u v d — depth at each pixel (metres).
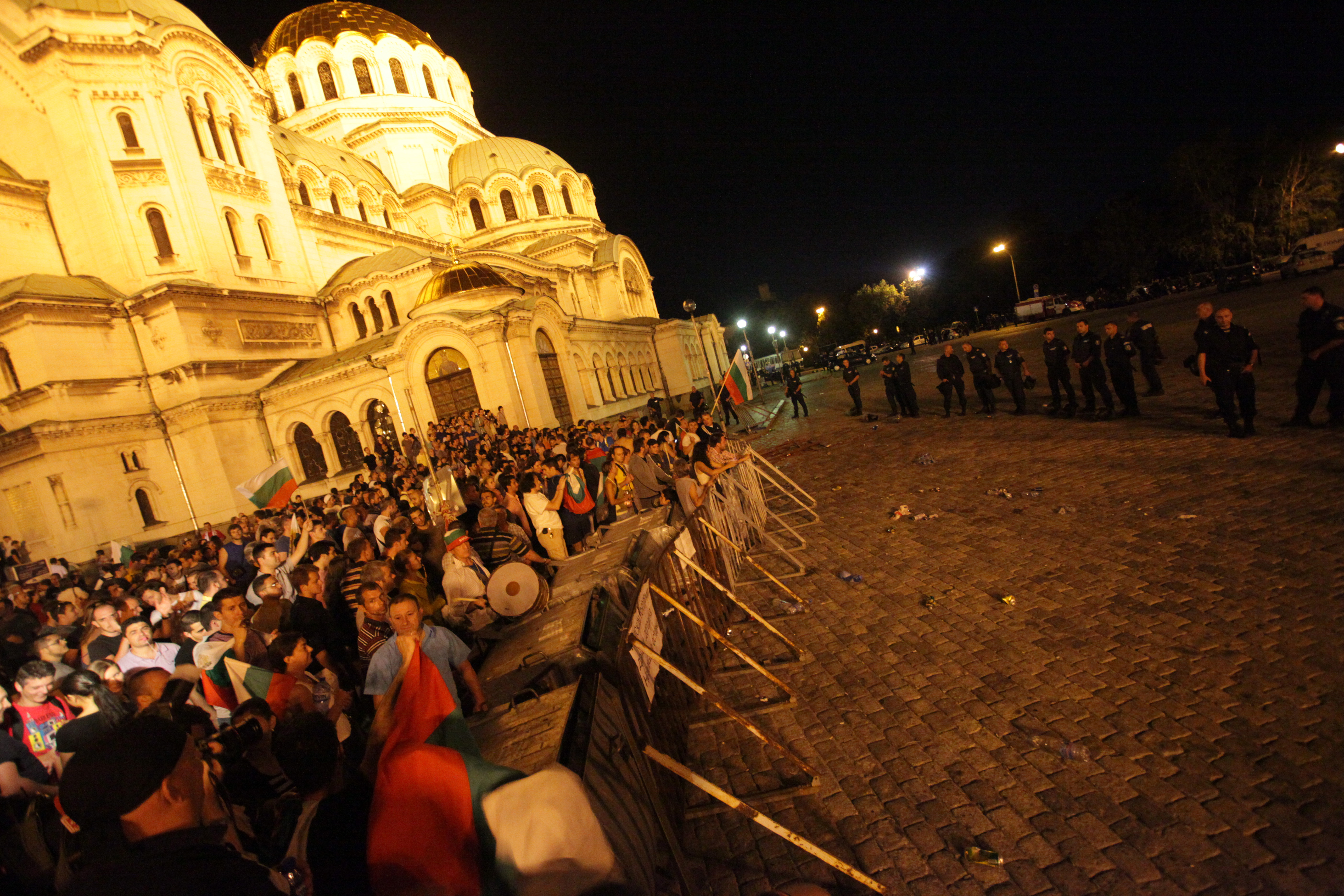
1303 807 3.13
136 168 28.53
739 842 3.77
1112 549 6.47
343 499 15.21
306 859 2.04
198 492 28.14
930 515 8.91
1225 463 8.21
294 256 35.25
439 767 1.80
